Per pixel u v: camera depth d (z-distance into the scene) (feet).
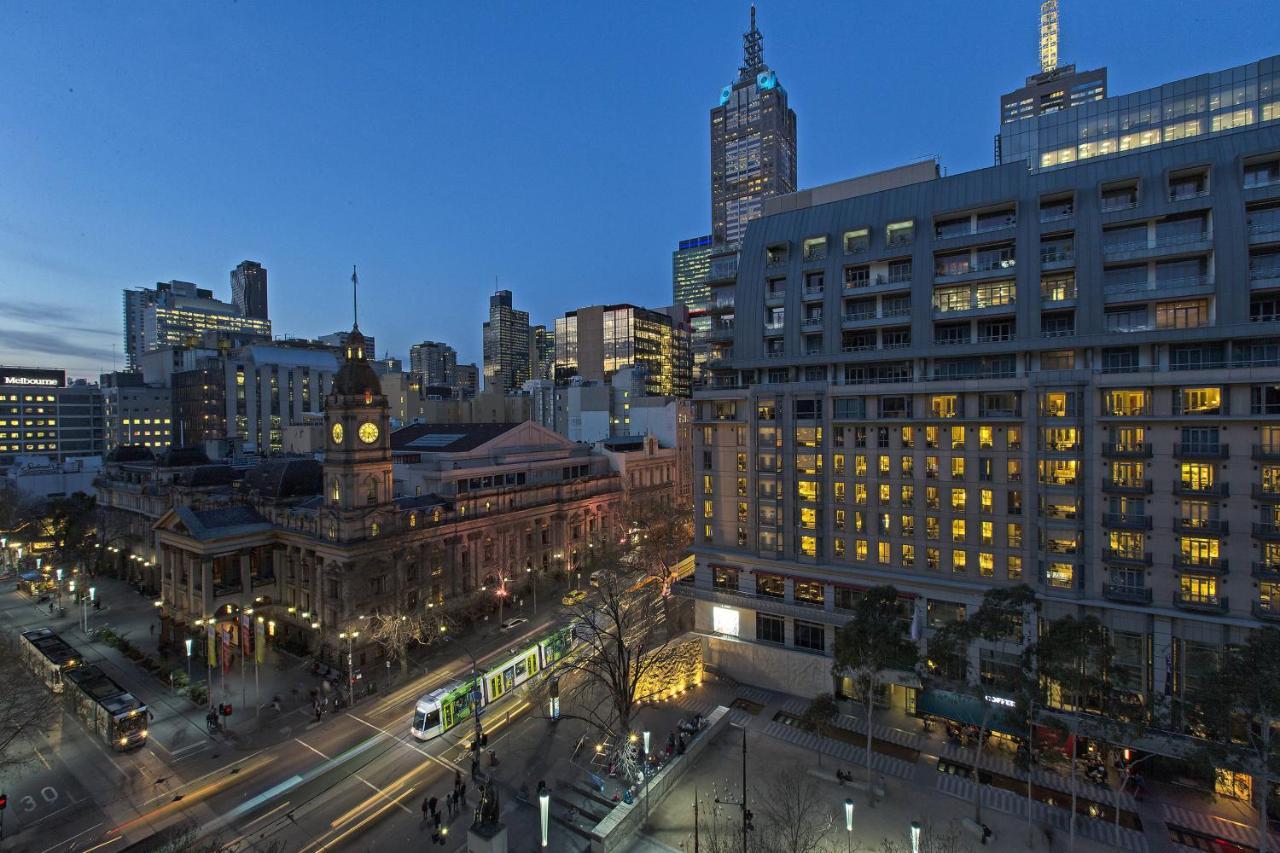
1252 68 233.14
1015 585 164.14
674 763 159.84
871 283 206.49
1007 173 189.98
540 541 317.01
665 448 443.32
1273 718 128.88
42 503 387.14
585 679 215.92
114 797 153.58
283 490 263.49
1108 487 165.58
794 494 214.28
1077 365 173.99
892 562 199.52
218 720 184.75
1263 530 147.54
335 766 167.43
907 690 195.72
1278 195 154.61
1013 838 137.59
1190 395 157.79
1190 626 156.15
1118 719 139.64
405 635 218.18
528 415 586.04
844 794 154.10
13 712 158.92
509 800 153.89
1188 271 165.68
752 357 226.38
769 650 215.51
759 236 230.68
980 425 184.34
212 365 636.89
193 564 241.35
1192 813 144.87
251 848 135.54
